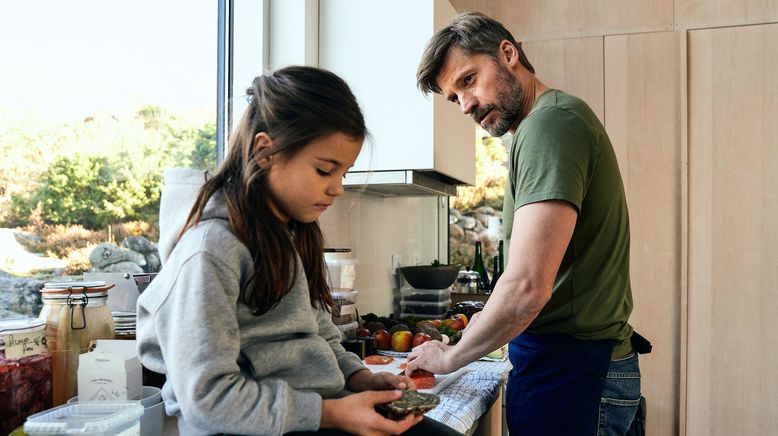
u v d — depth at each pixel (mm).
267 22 1966
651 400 2912
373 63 1977
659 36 2932
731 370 2816
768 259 2785
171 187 1074
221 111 1916
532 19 3096
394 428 843
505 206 1492
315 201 895
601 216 1375
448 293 2537
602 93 2994
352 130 896
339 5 2020
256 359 853
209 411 736
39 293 1281
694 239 2871
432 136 1912
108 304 1311
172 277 815
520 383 1456
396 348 1876
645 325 2918
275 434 766
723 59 2854
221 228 841
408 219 2896
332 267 1803
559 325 1401
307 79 900
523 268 1282
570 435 1386
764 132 2805
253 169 862
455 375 1564
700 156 2873
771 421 2766
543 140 1307
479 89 1537
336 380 930
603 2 3016
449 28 1562
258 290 843
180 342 765
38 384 1024
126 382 1055
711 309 2844
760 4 2830
